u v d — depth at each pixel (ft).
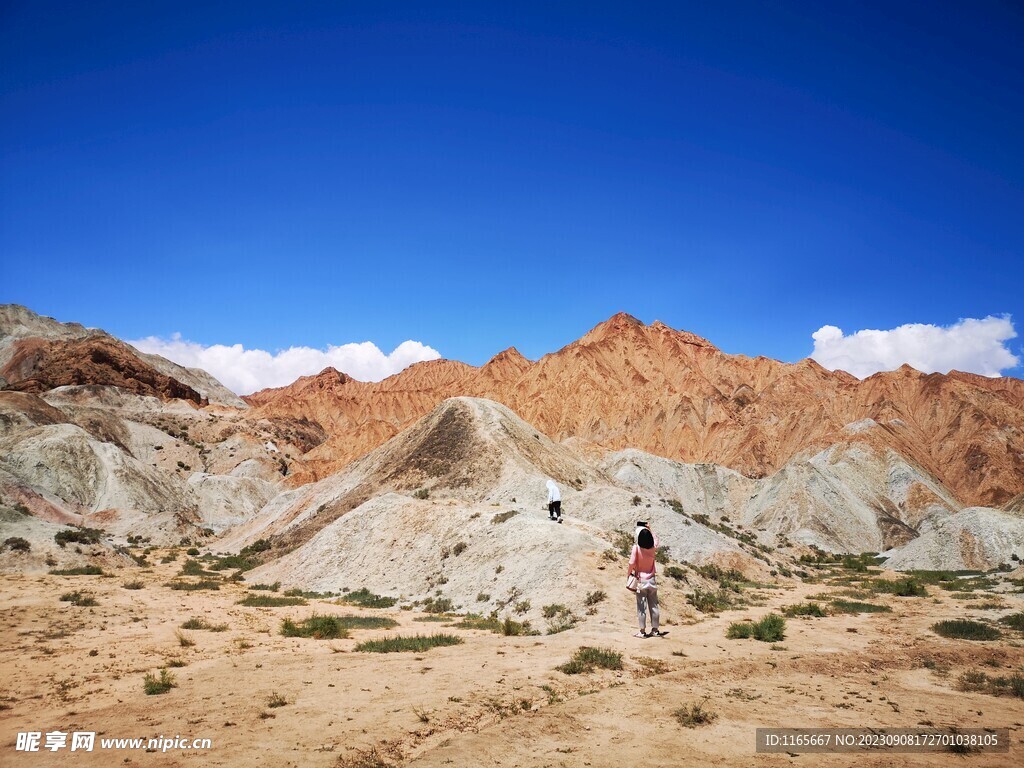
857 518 284.00
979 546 186.50
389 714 32.27
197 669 44.45
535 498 159.74
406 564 108.17
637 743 28.86
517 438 199.62
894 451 345.51
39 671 46.19
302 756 26.55
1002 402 455.63
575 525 102.01
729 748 28.53
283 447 502.79
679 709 33.73
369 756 26.61
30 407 305.94
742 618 70.74
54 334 647.15
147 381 502.38
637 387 589.32
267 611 84.02
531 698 35.78
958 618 73.20
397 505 126.52
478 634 61.46
